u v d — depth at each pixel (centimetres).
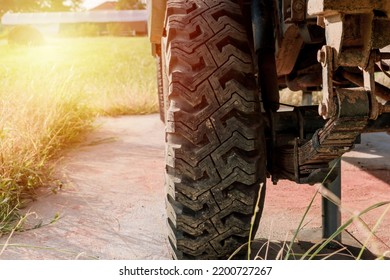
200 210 189
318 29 204
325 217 228
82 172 320
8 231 239
